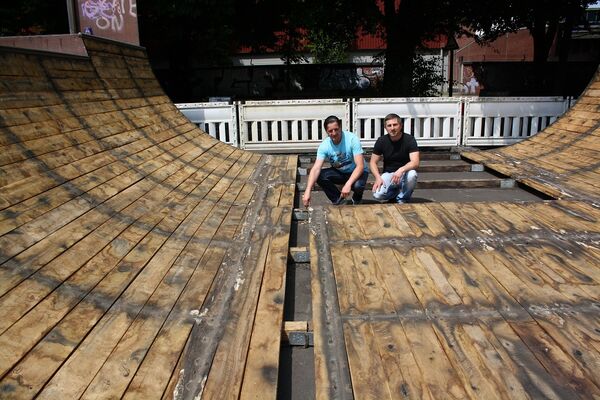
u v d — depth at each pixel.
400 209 4.84
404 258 3.66
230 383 2.24
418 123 8.36
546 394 2.18
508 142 8.48
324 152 5.11
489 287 3.18
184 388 2.19
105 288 2.85
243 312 2.86
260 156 7.44
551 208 4.81
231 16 12.80
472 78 24.12
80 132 4.58
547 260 3.58
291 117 8.31
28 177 3.46
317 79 19.91
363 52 29.02
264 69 19.41
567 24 18.47
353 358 2.46
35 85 4.42
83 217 3.47
